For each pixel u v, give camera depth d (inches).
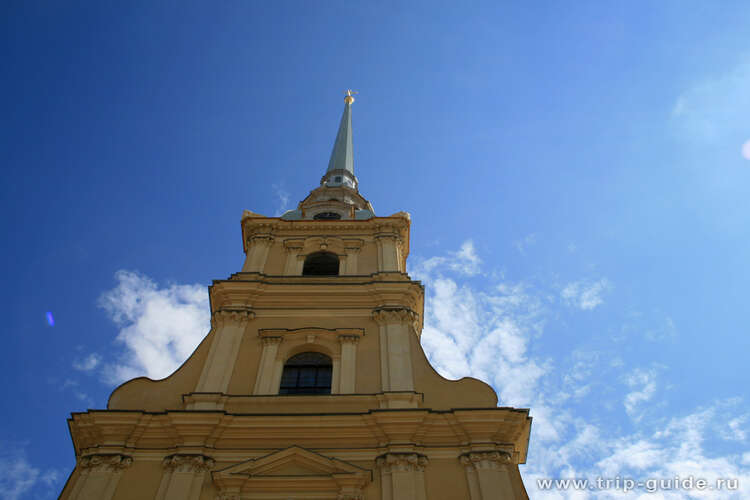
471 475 828.0
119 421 882.8
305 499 807.7
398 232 1411.2
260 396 936.3
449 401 962.7
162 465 842.2
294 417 890.1
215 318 1118.4
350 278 1220.5
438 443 877.2
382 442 874.8
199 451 852.0
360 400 937.5
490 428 884.0
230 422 886.4
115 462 834.8
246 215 1444.4
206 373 999.6
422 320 1291.8
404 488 803.4
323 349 1061.1
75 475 848.3
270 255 1334.9
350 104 2402.8
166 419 885.2
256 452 864.3
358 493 804.6
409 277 1221.7
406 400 936.3
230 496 802.2
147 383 988.6
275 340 1057.5
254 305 1151.6
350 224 1422.2
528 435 913.5
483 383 988.6
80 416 888.3
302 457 850.8
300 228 1418.6
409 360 1023.6
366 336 1079.0
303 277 1222.3
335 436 881.5
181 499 790.5
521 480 840.3
